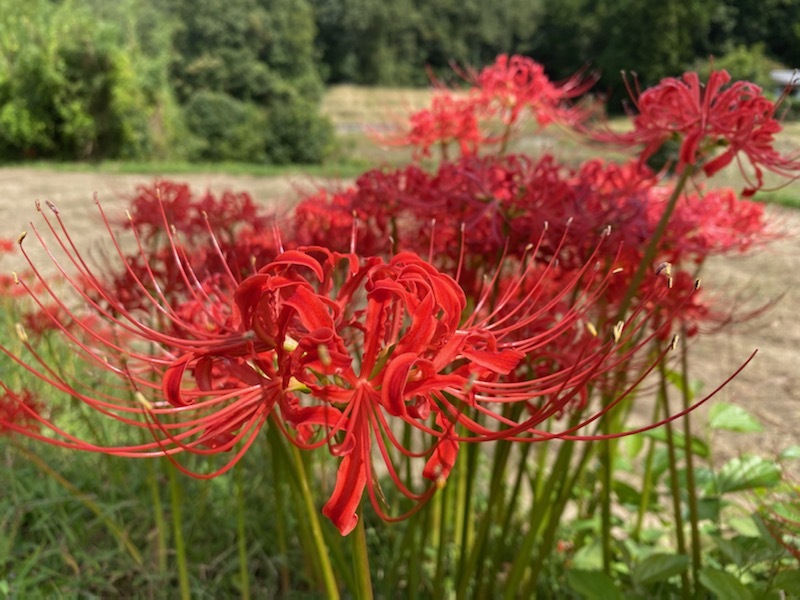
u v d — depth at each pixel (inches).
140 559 134.9
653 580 104.4
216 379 71.7
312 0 3513.8
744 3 2003.0
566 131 140.7
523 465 113.6
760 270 382.0
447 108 151.0
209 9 2689.5
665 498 176.4
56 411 159.9
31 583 131.0
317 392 55.9
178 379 56.0
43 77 1169.4
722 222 121.0
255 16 2780.5
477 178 99.7
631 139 101.9
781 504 90.3
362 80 3575.3
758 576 116.6
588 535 151.8
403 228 123.0
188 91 2640.3
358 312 58.6
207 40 2706.7
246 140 1990.7
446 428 57.4
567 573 103.3
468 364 58.6
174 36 2652.6
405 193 109.2
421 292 57.6
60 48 1187.3
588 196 100.5
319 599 132.6
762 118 89.4
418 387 54.7
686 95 92.4
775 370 251.4
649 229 105.3
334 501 54.5
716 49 1875.0
